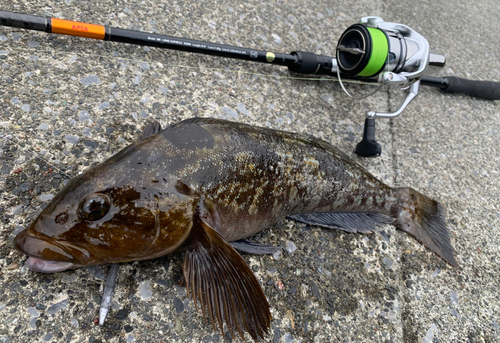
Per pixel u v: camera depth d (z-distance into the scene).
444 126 0.46
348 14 0.51
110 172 0.22
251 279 0.22
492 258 0.37
